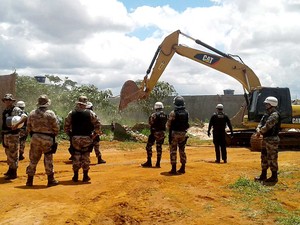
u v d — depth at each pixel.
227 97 36.47
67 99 27.89
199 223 6.25
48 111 8.54
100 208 6.95
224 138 13.32
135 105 32.31
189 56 21.44
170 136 10.52
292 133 18.91
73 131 9.05
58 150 16.66
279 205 7.36
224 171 11.05
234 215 6.68
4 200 7.20
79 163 9.04
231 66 21.47
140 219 6.45
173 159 10.46
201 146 20.97
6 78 19.55
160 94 33.25
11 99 9.65
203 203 7.44
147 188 8.38
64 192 7.88
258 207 7.21
